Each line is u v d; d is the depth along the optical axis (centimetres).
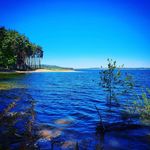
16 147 746
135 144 979
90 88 4050
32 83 4591
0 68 9075
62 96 2772
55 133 1091
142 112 1343
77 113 1673
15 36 9975
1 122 527
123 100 2258
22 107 1555
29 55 12312
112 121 1385
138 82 5344
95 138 1046
